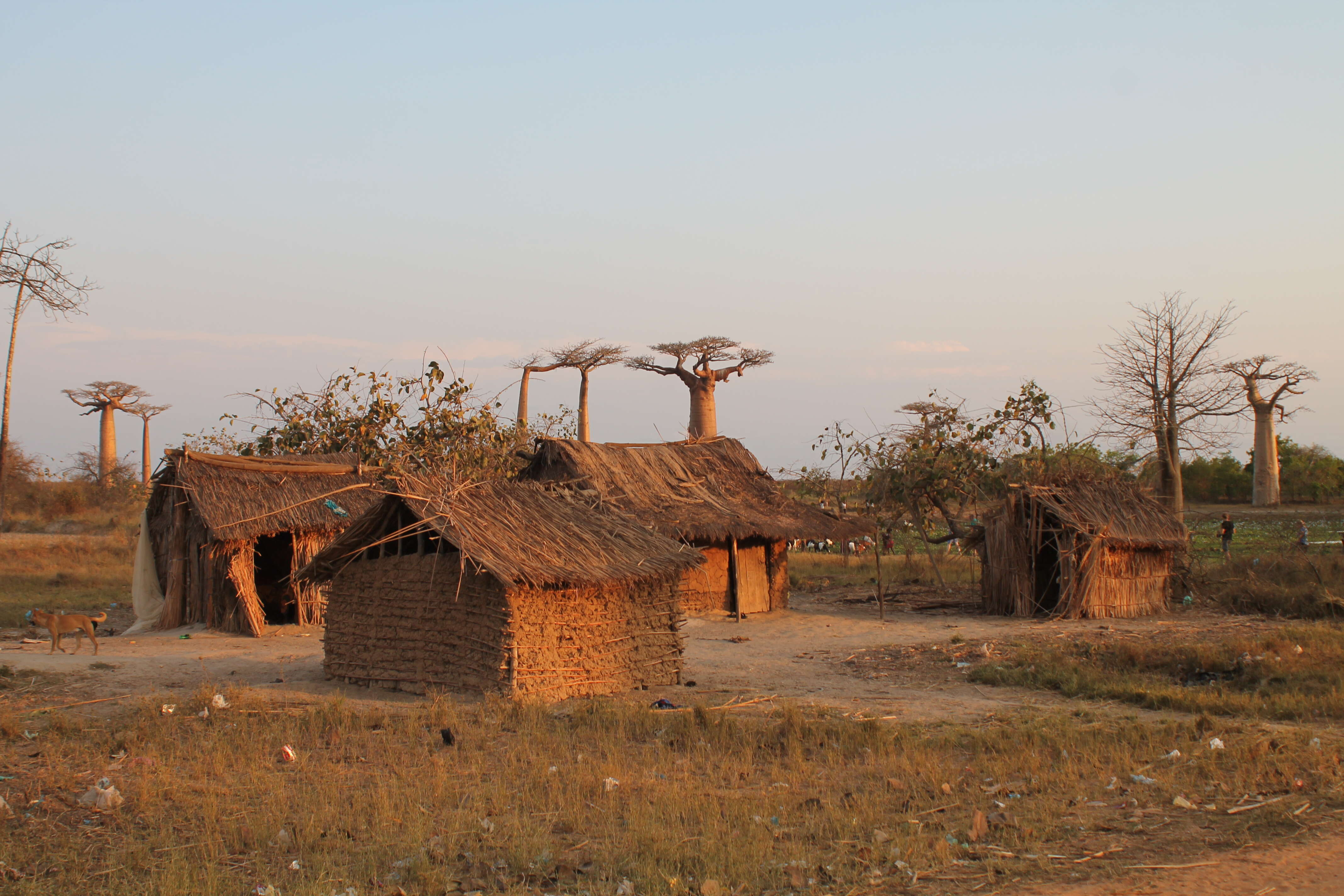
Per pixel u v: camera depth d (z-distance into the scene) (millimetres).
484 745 9891
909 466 27938
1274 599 22141
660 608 14039
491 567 11828
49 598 23859
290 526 19812
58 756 9078
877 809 7848
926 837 7133
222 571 19781
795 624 21188
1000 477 26766
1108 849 6934
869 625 21016
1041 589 24281
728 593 23047
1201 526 53938
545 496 14281
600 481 23500
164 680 13648
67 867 6578
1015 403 27766
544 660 12477
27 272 30797
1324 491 75250
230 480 20312
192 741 9727
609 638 13281
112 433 73062
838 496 30969
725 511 23672
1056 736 10148
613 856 6832
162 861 6680
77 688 12828
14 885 6168
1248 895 6066
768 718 11602
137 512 54812
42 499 54219
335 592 14109
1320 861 6598
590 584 12617
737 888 6191
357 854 6898
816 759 9594
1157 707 12203
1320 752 9336
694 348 53656
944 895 6117
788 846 6969
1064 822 7551
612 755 9383
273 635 19281
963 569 31812
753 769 9172
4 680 12836
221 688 12680
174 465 20297
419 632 13117
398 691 13195
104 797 7836
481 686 12375
